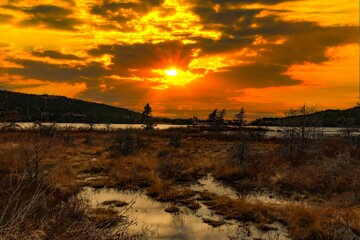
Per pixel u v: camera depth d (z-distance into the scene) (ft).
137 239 28.60
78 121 378.73
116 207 40.45
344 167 53.72
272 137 160.97
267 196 47.91
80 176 59.06
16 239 15.30
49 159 58.49
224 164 70.13
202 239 30.71
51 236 17.69
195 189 52.75
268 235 31.99
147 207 41.19
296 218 34.35
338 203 38.24
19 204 22.08
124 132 103.19
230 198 44.96
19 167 40.52
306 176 54.24
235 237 31.40
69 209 23.53
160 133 184.24
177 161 71.46
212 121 250.16
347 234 29.25
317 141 79.36
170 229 33.14
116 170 62.90
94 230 19.51
